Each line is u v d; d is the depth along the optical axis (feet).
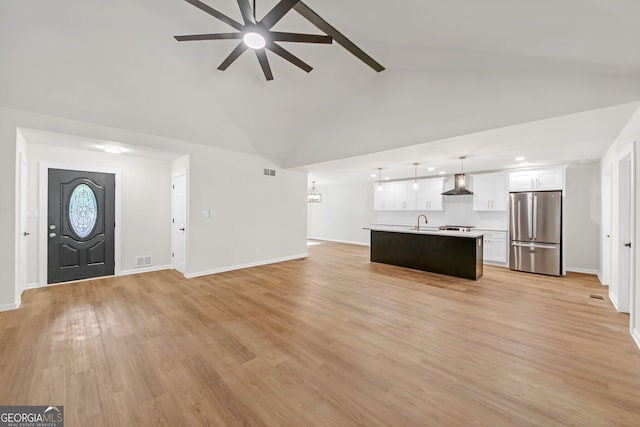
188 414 5.18
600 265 15.62
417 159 15.66
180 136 14.29
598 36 6.20
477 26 7.32
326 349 7.63
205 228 15.85
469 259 15.30
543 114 8.75
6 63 8.57
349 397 5.69
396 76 12.51
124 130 12.61
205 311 10.40
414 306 10.97
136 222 16.29
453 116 10.73
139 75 10.33
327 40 7.27
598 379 6.29
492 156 14.65
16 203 10.23
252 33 6.98
